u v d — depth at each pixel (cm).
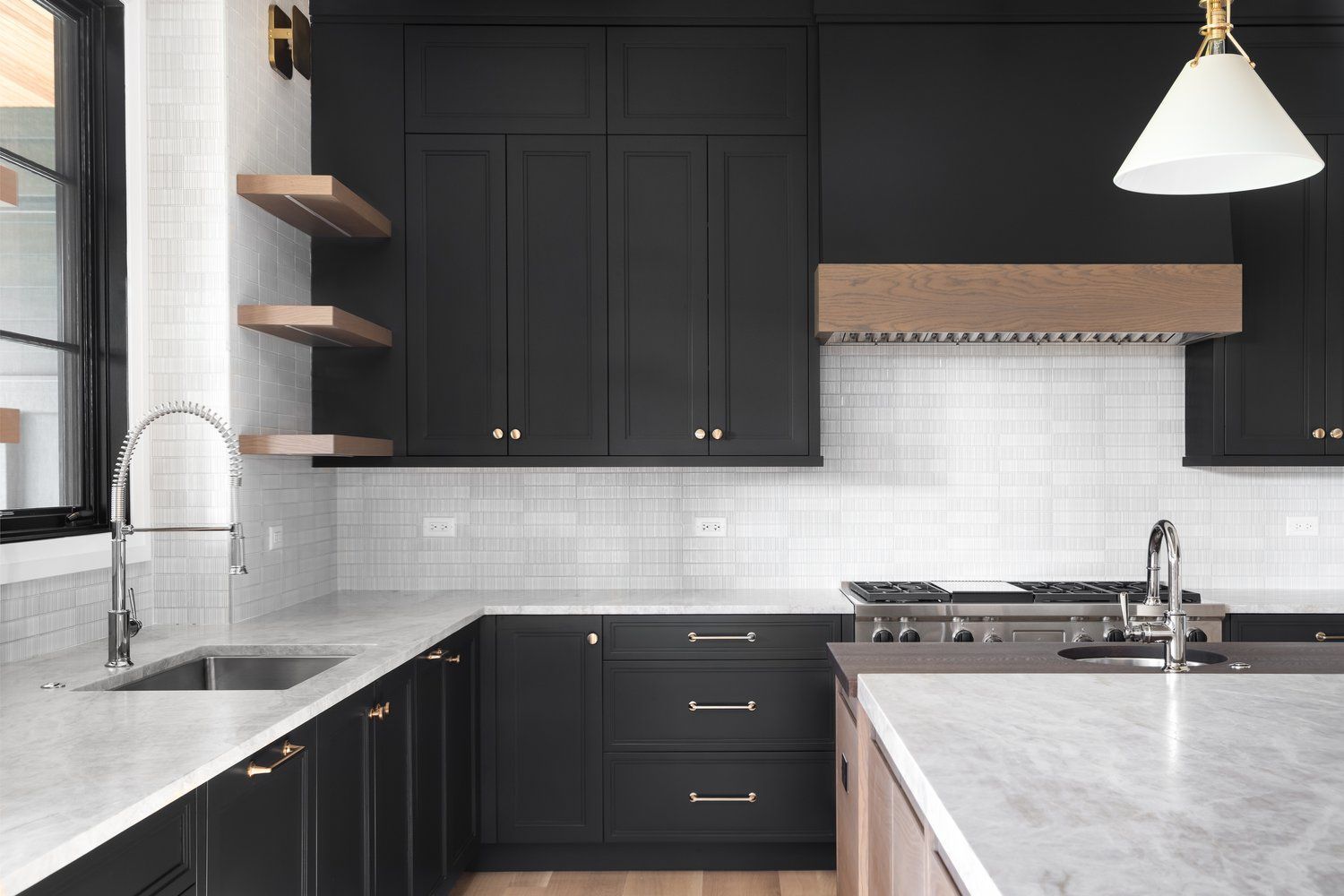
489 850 323
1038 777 117
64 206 249
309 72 335
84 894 118
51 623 230
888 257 322
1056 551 368
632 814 318
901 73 330
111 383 262
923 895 134
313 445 281
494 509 368
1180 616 194
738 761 318
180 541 279
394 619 290
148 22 278
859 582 367
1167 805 107
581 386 332
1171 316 316
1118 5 330
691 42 335
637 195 334
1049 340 348
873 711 164
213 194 278
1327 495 369
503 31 335
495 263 333
